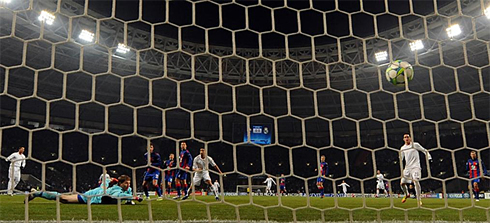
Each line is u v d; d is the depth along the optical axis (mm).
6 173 26391
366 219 4480
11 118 27609
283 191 23438
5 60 25016
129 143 32656
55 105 29234
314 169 35000
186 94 34031
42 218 4328
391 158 33688
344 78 30422
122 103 3248
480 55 24688
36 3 19281
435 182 30547
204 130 35344
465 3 21234
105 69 27859
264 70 31266
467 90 28500
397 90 31359
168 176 11734
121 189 6531
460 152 30594
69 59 26359
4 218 4312
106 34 24391
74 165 2982
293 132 35969
